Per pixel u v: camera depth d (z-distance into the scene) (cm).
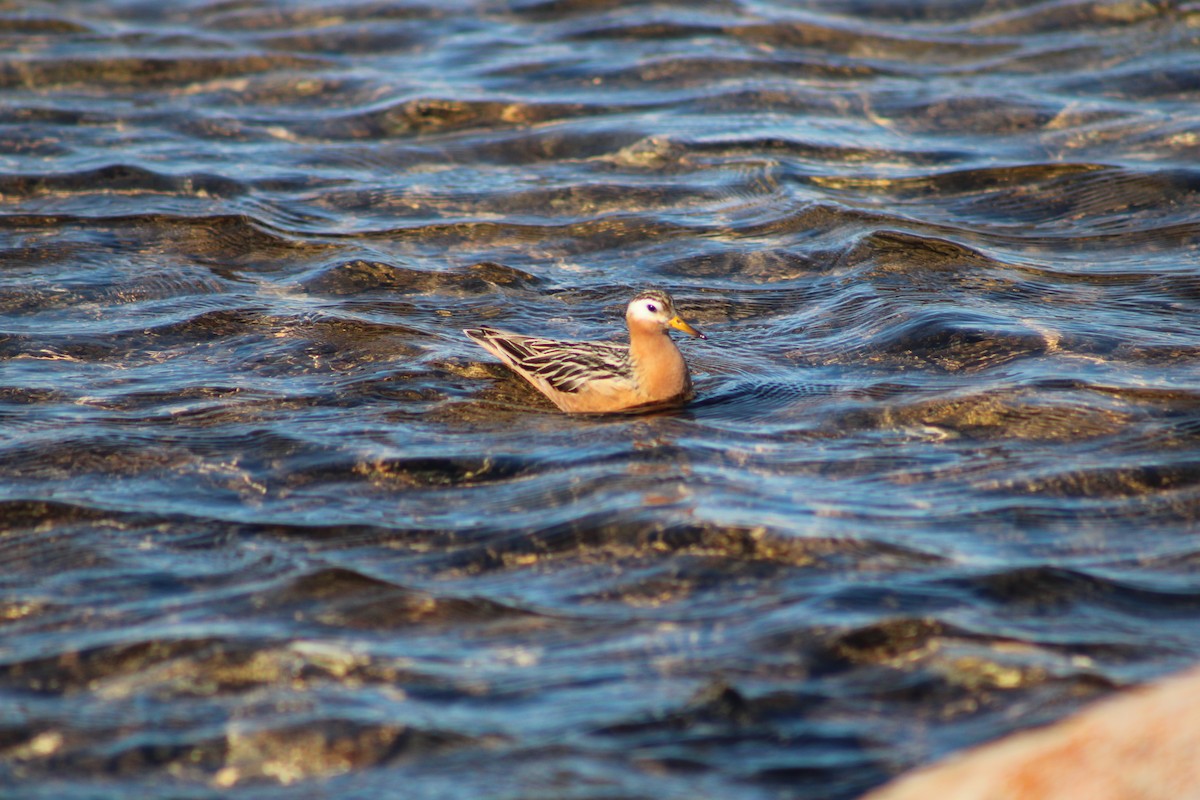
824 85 2725
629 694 957
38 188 2275
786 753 886
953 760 779
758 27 3016
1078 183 2216
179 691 973
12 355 1688
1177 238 2009
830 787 851
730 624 1048
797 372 1634
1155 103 2567
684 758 884
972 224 2114
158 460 1384
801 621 1041
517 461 1374
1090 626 1027
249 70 2897
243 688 975
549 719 930
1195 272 1878
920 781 750
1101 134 2436
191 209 2203
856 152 2414
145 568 1162
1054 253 1994
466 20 3189
